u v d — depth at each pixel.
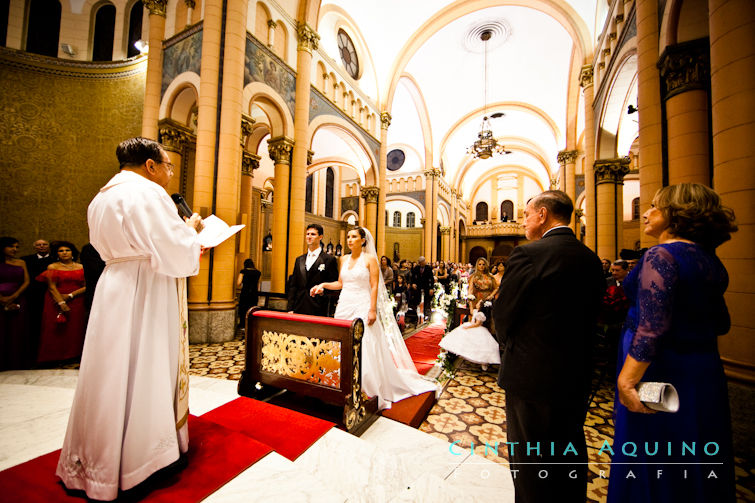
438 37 12.95
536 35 12.65
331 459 1.92
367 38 10.86
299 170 7.29
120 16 8.08
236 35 5.50
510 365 1.32
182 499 1.40
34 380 3.10
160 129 6.62
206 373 3.80
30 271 4.05
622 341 1.46
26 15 7.60
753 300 2.23
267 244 15.45
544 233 1.53
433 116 17.45
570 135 13.64
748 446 2.25
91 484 1.33
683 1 3.31
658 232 1.42
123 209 1.41
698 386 1.18
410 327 6.93
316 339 2.57
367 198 11.61
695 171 3.17
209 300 5.39
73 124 7.36
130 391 1.41
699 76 3.19
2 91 6.96
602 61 7.36
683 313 1.21
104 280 1.46
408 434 2.41
